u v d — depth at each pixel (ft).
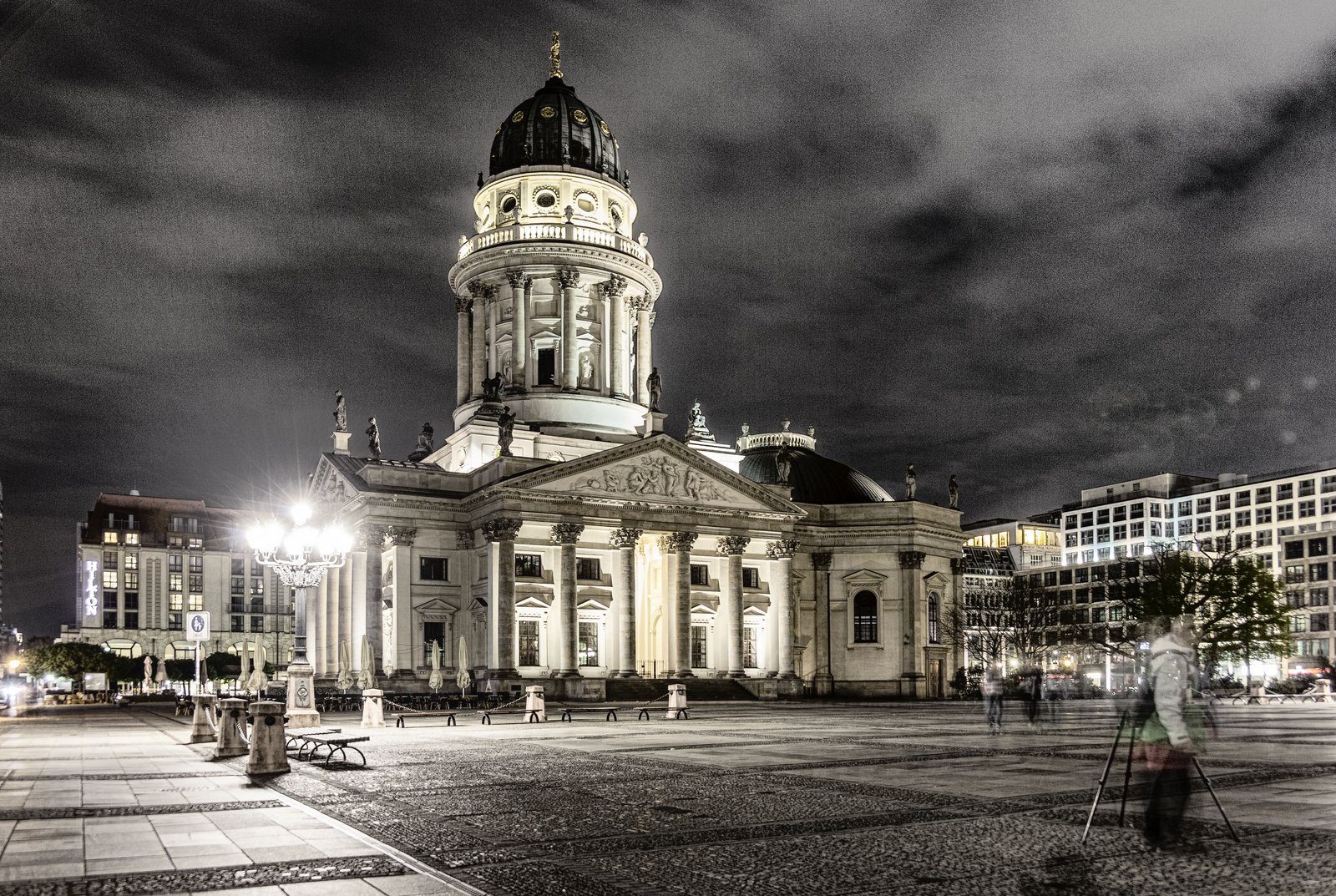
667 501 324.60
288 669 163.02
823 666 370.12
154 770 107.04
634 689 302.66
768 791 85.71
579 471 311.27
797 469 400.26
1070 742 137.59
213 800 81.46
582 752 125.70
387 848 59.62
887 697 361.71
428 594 316.60
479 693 290.35
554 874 53.01
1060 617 524.93
